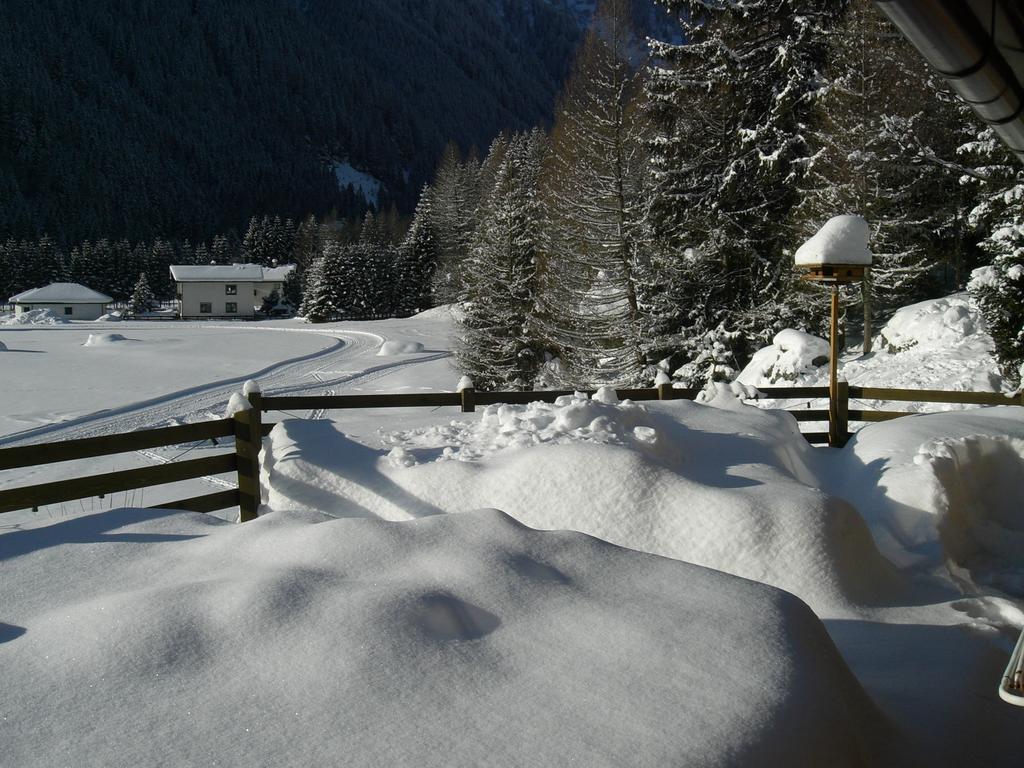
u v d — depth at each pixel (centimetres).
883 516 651
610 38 2450
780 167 2138
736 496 543
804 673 279
